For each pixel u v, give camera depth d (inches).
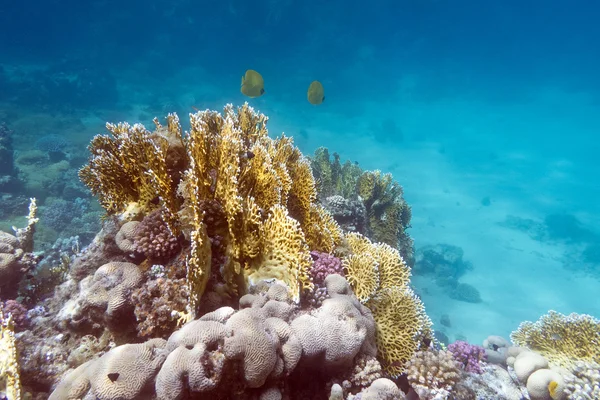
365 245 200.2
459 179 1327.5
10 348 115.0
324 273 155.1
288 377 122.6
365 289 159.8
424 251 836.0
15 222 563.5
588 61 3085.6
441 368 151.6
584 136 2017.7
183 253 135.3
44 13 2128.4
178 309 121.8
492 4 2704.2
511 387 183.9
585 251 960.3
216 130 208.1
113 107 1428.4
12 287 177.2
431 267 796.6
